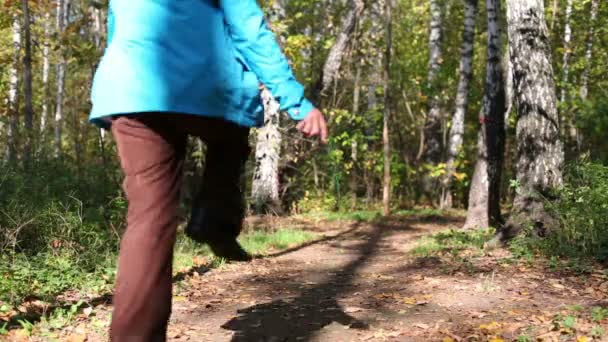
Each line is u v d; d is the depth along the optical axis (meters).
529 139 8.84
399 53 26.20
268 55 2.33
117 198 8.91
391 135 26.06
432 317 4.97
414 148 26.80
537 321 4.65
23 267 6.05
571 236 8.16
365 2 19.36
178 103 2.24
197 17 2.33
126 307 2.23
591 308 5.08
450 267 7.55
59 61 20.11
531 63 8.86
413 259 8.61
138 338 2.25
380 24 22.50
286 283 6.93
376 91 22.72
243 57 2.39
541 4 8.94
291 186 19.11
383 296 5.91
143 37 2.27
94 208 8.84
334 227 14.73
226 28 2.39
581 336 4.14
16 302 5.11
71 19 21.20
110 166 10.92
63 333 4.41
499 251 8.62
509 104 12.83
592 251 7.76
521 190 8.89
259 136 17.25
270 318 5.05
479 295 5.75
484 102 12.62
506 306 5.27
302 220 16.41
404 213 18.42
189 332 4.58
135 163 2.27
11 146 10.25
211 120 2.37
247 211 14.72
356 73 23.14
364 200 21.59
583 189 8.27
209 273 7.45
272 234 11.80
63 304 5.23
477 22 27.14
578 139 20.19
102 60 2.32
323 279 7.25
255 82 2.41
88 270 6.71
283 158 18.48
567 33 22.97
